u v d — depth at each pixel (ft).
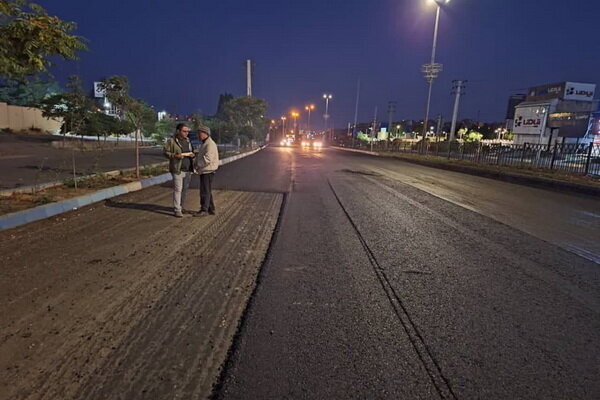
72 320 10.00
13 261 14.01
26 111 97.25
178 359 8.48
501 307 11.76
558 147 61.05
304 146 212.23
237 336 9.51
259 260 15.28
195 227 20.17
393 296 12.28
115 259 14.70
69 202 23.02
